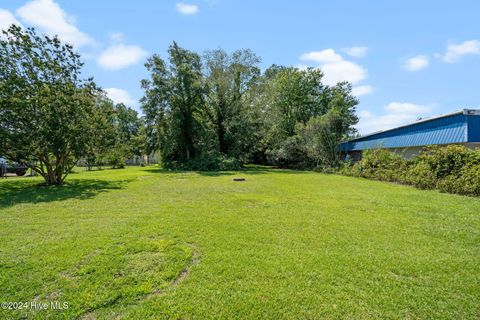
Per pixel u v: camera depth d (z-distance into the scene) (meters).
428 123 13.12
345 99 30.78
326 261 3.21
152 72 21.23
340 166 18.34
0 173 15.91
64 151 11.00
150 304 2.33
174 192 8.84
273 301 2.38
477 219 5.18
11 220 5.09
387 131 16.33
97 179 13.41
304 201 7.14
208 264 3.12
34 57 10.27
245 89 23.89
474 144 11.15
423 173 10.02
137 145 33.31
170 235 4.15
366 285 2.67
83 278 2.76
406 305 2.34
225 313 2.22
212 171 19.78
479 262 3.23
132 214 5.57
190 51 22.08
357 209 6.12
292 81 29.48
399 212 5.81
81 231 4.35
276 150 24.31
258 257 3.33
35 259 3.20
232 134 23.73
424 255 3.42
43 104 10.14
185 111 22.12
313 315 2.20
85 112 11.61
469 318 2.18
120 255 3.33
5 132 9.56
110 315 2.19
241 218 5.25
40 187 10.18
